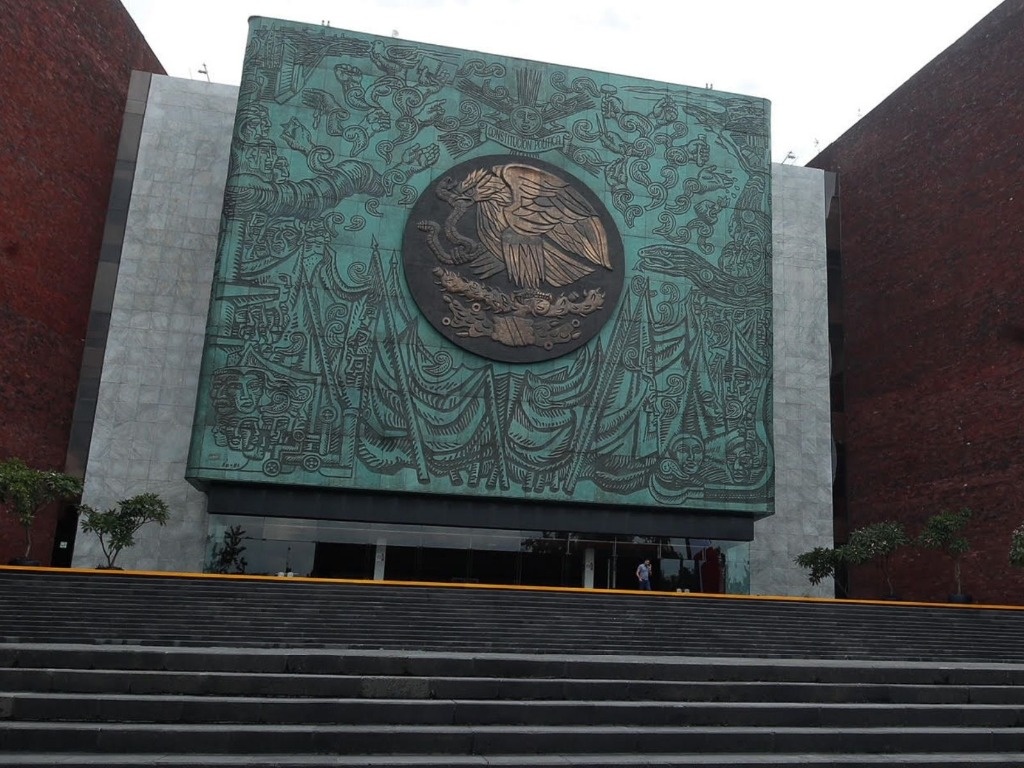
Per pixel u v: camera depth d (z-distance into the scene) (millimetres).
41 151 28578
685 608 20641
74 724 8828
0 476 22844
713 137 32344
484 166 30250
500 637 17844
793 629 20094
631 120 31844
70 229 30188
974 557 29781
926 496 32156
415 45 30844
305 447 27484
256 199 28750
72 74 30172
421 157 29984
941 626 21156
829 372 36500
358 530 28688
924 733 10109
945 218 33031
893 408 34344
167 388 30594
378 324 28594
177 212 32031
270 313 28094
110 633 16516
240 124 29219
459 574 28844
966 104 32688
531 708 9906
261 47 29953
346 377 28094
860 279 37125
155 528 29391
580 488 28688
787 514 33750
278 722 9352
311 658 10844
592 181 31016
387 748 8914
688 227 31297
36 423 28422
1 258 26688
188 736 8641
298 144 29375
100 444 29844
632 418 29453
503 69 31281
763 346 30891
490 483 28203
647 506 29094
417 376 28453
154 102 32844
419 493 27953
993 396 29828
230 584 19312
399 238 29281
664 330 30312
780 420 34562
